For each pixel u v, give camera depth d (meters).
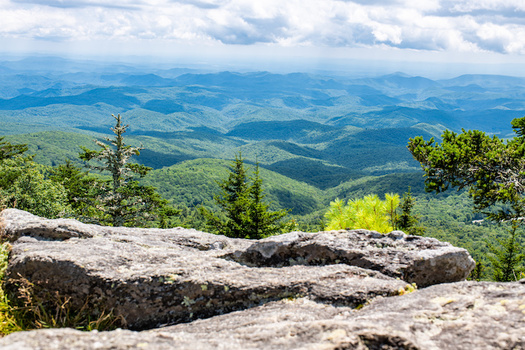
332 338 2.25
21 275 3.65
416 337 2.31
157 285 3.55
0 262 3.92
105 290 3.50
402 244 4.38
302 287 3.50
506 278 20.00
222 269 3.92
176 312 3.48
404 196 18.75
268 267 4.41
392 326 2.41
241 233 19.06
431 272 4.02
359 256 4.20
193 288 3.54
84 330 3.30
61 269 3.61
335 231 4.74
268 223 18.89
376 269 4.04
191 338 2.45
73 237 4.71
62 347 2.07
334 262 4.29
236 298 3.51
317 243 4.43
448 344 2.23
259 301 3.49
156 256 4.09
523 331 2.22
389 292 3.34
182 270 3.75
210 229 20.02
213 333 2.73
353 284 3.48
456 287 3.01
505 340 2.17
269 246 4.55
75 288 3.54
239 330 2.66
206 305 3.50
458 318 2.52
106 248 4.19
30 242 4.46
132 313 3.46
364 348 2.17
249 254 4.56
